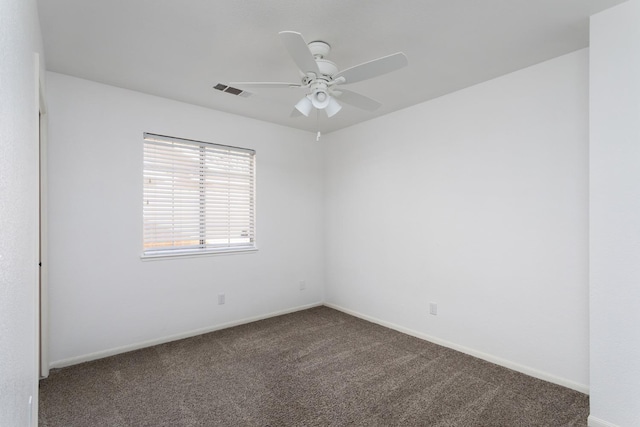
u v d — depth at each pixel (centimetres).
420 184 337
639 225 180
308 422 201
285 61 249
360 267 404
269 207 405
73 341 276
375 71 200
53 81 268
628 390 183
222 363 279
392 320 365
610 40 188
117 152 298
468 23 200
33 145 153
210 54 238
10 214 88
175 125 331
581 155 232
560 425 197
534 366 255
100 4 181
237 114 375
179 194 340
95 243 287
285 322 385
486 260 284
